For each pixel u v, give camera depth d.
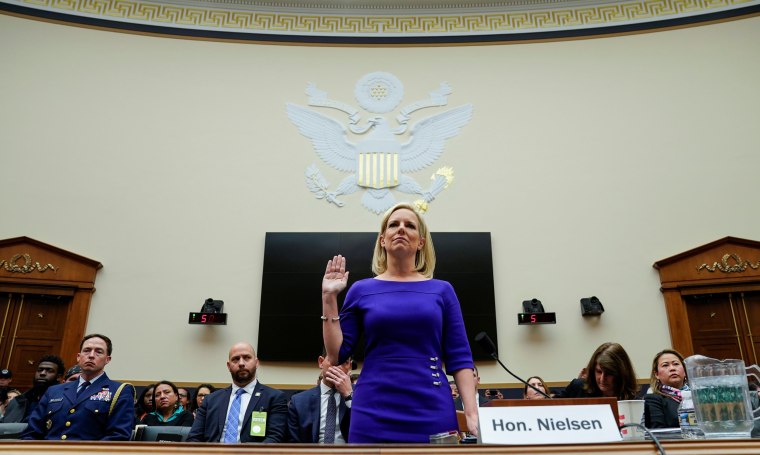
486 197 7.61
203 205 7.55
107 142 7.65
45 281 6.98
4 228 7.12
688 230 7.24
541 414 1.53
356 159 7.78
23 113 7.57
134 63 8.02
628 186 7.52
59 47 7.92
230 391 3.66
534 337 7.03
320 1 8.46
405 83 8.19
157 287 7.20
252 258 7.38
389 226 1.89
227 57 8.21
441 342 1.76
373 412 1.57
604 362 2.96
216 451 1.30
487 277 7.20
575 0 8.36
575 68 8.11
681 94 7.79
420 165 7.77
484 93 8.11
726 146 7.48
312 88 8.14
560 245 7.38
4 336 6.81
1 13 7.89
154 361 6.94
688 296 7.02
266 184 7.67
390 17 8.50
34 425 3.38
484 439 1.48
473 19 8.46
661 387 3.28
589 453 1.31
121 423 3.41
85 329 6.94
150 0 8.27
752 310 6.81
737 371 1.50
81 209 7.36
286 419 3.48
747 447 1.29
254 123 7.94
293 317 7.07
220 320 6.95
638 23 8.18
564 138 7.81
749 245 6.96
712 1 8.06
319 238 7.39
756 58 7.73
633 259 7.25
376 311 1.68
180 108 7.91
